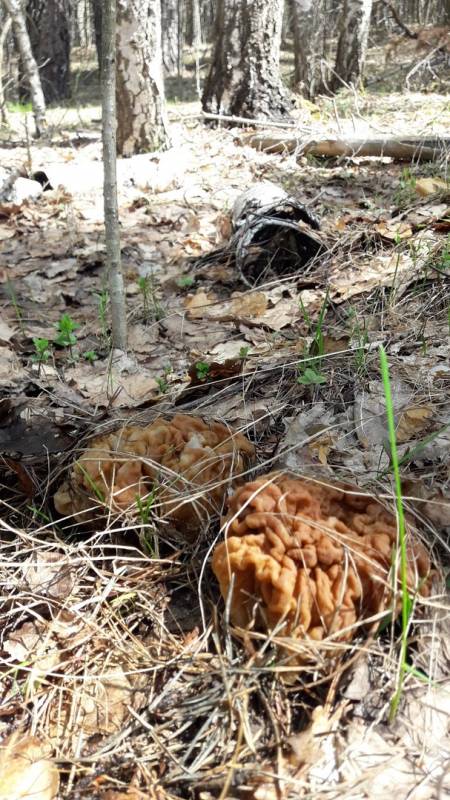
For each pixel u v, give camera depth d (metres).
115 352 0.74
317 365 0.63
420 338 0.66
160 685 0.42
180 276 0.94
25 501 0.53
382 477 0.50
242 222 0.94
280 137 1.47
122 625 0.45
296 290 0.82
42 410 0.62
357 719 0.39
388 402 0.39
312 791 0.37
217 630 0.43
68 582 0.47
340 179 1.26
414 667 0.40
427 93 1.95
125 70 1.43
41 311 0.88
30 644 0.45
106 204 0.69
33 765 0.39
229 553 0.41
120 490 0.49
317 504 0.44
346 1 2.07
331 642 0.40
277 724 0.39
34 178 1.32
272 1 1.57
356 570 0.41
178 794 0.38
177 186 1.29
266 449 0.55
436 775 0.37
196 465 0.49
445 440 0.53
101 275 0.97
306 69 2.14
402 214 0.96
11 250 1.07
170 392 0.65
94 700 0.42
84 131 1.86
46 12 2.61
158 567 0.47
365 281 0.79
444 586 0.43
